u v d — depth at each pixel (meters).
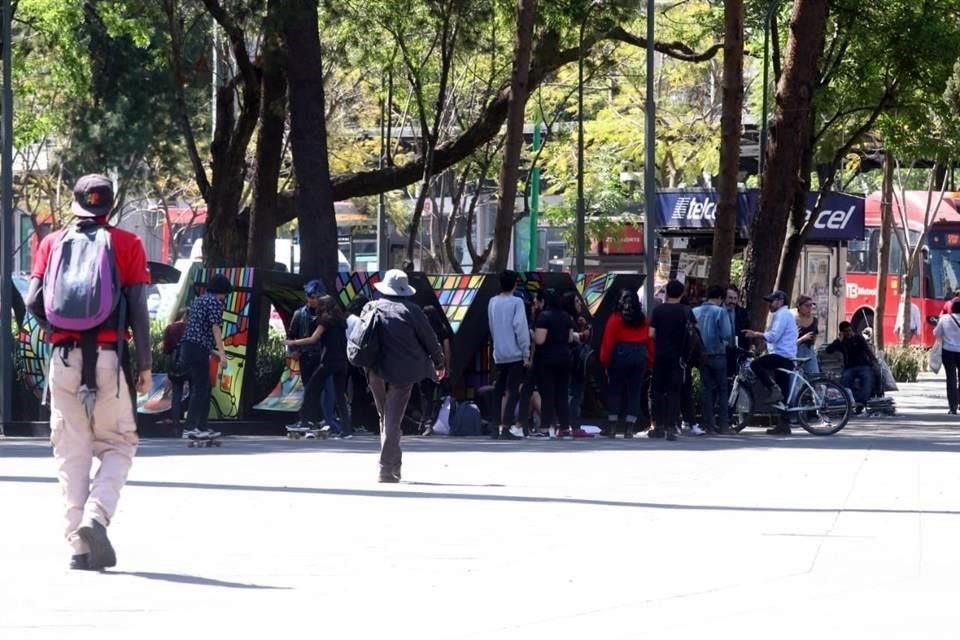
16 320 33.16
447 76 45.38
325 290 30.33
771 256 37.66
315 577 12.53
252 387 31.56
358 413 32.38
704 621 10.80
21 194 70.56
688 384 31.33
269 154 38.94
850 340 38.88
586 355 30.98
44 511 16.28
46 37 51.75
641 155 66.81
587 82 48.09
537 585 12.26
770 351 31.73
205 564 13.07
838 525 15.84
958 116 42.56
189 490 18.72
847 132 48.53
